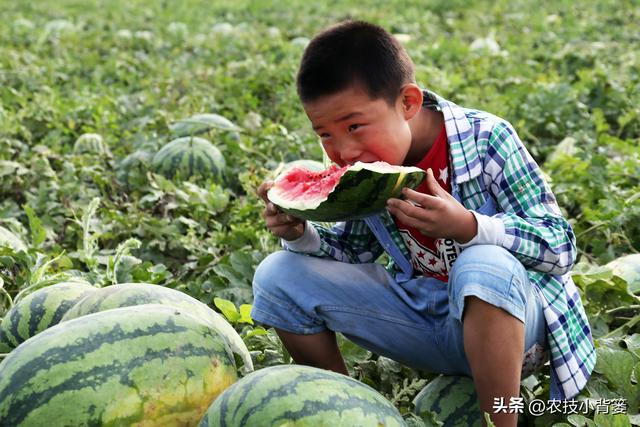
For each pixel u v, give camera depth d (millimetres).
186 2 18766
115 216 5238
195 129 6887
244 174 5824
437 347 3174
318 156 6430
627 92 7953
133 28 14672
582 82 8180
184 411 2670
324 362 3256
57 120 7535
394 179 2719
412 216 2777
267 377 2570
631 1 15664
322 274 3164
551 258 2928
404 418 2986
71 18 15781
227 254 4758
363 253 3400
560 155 5953
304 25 14664
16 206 5504
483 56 10547
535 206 3029
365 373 3523
